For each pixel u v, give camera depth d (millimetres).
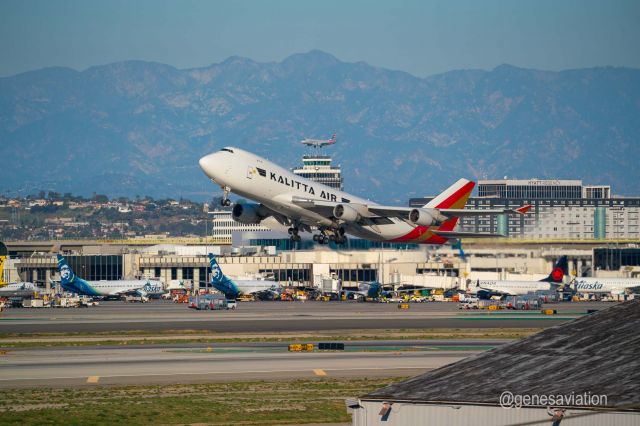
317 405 139000
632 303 124625
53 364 175250
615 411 93438
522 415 98750
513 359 111812
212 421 129875
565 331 118250
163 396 144625
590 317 122125
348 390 150125
